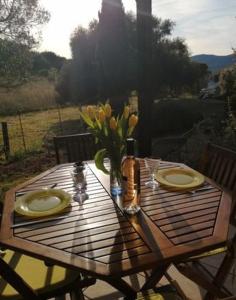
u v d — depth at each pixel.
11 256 1.72
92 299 1.99
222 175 2.02
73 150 2.75
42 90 12.88
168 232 1.32
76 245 1.26
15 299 1.41
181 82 11.93
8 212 1.57
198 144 4.40
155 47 10.74
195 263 1.77
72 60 11.96
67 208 1.59
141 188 1.81
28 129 8.46
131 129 1.53
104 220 1.45
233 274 2.12
